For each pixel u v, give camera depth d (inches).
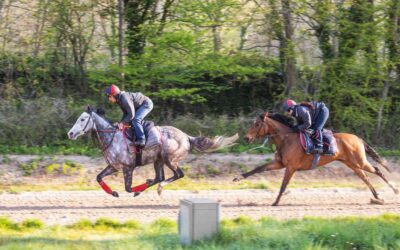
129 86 763.4
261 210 513.0
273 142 541.0
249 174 537.3
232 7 745.6
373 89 776.3
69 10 784.3
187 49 745.6
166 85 793.6
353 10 760.3
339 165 698.2
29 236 402.0
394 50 776.9
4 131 717.9
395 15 759.1
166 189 595.2
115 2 780.0
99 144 507.2
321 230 390.0
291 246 364.8
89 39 799.1
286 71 794.8
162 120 796.6
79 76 804.6
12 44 788.6
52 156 671.8
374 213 511.2
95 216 478.9
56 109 740.0
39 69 791.7
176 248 357.7
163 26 754.8
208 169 666.2
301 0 741.9
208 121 777.6
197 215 369.1
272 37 782.5
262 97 853.2
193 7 739.4
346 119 790.5
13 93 773.3
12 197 542.0
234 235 381.4
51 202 526.6
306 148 526.6
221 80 834.8
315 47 772.0
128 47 771.4
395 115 810.2
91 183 624.7
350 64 753.6
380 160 558.9
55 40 798.5
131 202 534.3
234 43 790.5
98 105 780.6
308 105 532.1
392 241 378.0
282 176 671.1
